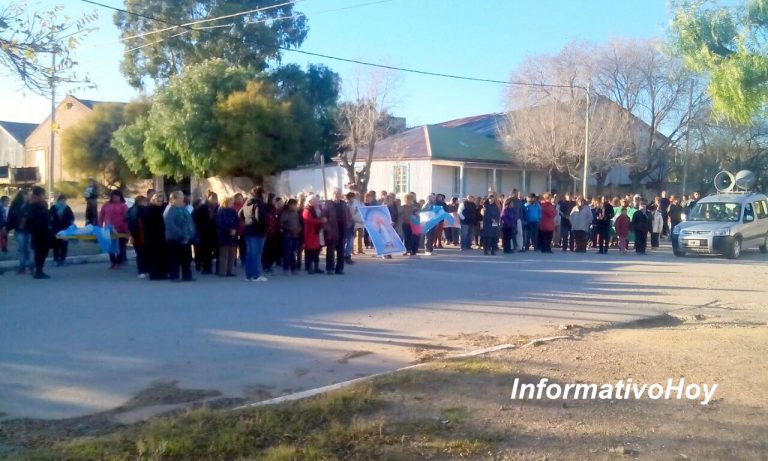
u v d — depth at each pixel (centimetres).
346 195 2141
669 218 2958
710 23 1031
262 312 1223
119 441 596
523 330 1137
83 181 4991
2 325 1075
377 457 580
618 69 4378
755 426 669
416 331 1109
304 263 1942
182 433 607
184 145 3872
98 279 1602
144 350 945
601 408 709
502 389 760
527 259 2275
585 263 2177
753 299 1524
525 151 4381
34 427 654
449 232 2736
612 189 4931
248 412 670
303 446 595
